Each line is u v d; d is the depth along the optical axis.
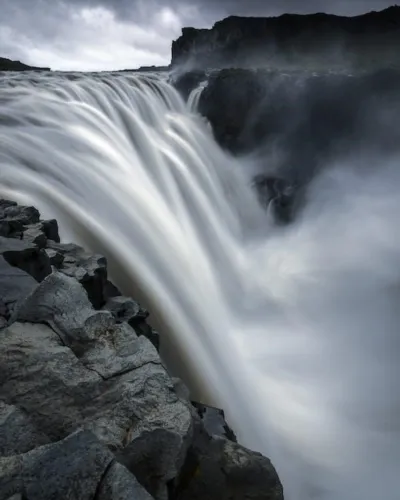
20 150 12.33
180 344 9.48
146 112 20.42
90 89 18.52
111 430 3.66
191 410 4.34
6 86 16.86
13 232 7.21
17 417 3.50
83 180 12.62
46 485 2.92
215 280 14.33
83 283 6.68
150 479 3.49
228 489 4.13
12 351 4.18
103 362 4.21
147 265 11.31
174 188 17.19
